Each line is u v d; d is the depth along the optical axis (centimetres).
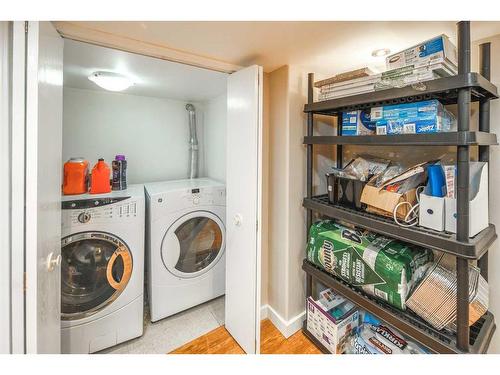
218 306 202
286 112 154
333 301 159
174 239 181
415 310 102
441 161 115
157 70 162
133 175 234
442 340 93
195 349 155
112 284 153
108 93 218
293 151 158
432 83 88
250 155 135
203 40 115
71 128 204
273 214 171
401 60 101
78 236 141
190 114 254
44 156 82
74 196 148
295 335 165
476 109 112
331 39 113
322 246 142
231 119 151
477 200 91
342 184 138
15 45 69
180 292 186
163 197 174
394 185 113
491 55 107
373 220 113
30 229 71
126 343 161
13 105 70
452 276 98
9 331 73
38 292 76
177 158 257
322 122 172
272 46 122
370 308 116
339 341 141
